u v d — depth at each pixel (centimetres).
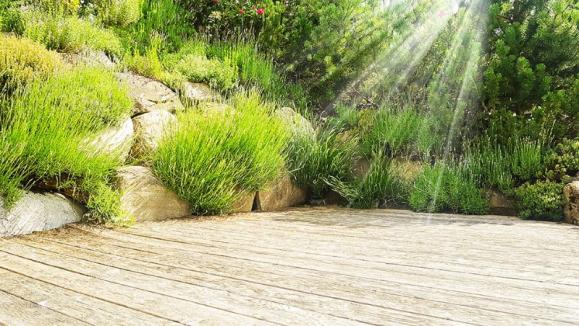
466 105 575
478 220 454
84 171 386
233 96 639
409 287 222
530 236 364
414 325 173
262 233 371
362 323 175
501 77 534
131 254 286
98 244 314
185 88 592
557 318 181
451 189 509
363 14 703
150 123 494
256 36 766
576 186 436
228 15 757
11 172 336
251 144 488
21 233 337
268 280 232
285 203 554
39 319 177
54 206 367
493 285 227
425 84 647
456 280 235
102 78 469
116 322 174
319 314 184
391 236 362
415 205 519
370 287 221
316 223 427
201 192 453
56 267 252
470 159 535
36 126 363
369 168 579
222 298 203
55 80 422
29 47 442
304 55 740
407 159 582
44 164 362
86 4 673
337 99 720
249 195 505
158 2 730
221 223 420
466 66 577
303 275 242
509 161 515
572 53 542
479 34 584
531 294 212
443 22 625
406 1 674
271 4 749
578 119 523
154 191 428
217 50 712
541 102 553
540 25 546
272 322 176
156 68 591
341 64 693
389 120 591
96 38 586
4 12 564
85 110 418
